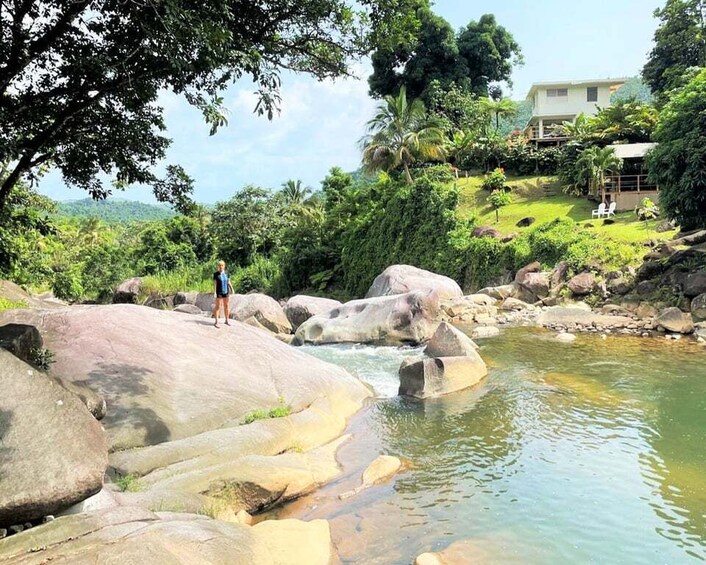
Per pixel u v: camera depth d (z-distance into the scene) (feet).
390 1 29.19
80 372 29.58
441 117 170.19
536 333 59.47
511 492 23.06
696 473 24.20
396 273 83.76
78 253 170.19
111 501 18.34
